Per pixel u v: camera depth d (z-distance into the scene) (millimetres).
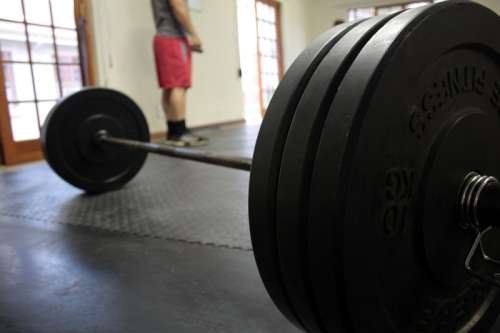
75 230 1512
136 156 2109
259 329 835
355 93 498
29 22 3189
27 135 3217
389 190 523
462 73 612
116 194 2008
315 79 570
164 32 3316
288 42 6914
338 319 542
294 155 552
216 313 903
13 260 1261
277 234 572
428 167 570
